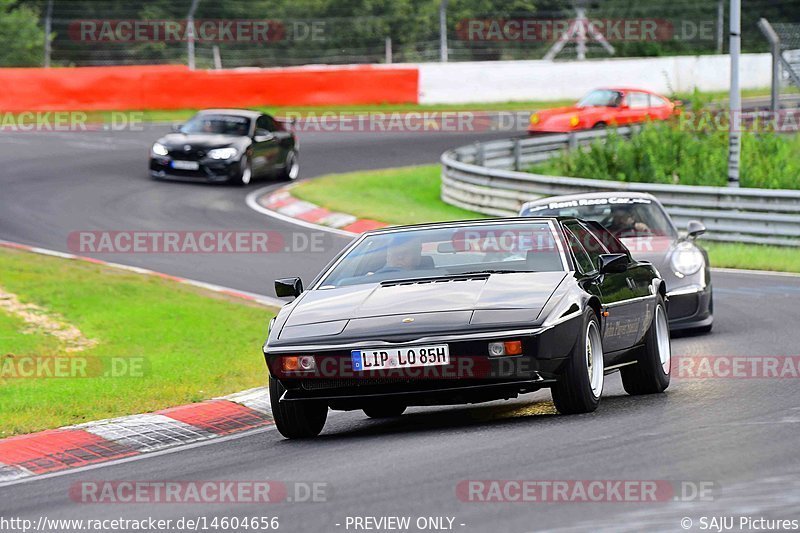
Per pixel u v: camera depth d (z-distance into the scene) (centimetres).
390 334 2666
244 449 2794
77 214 8375
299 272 6556
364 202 9219
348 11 17375
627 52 18450
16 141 11806
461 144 12525
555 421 2752
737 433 2514
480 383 2653
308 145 12406
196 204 8938
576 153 10038
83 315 5144
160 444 2978
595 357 2920
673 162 9700
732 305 5456
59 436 3052
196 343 4678
